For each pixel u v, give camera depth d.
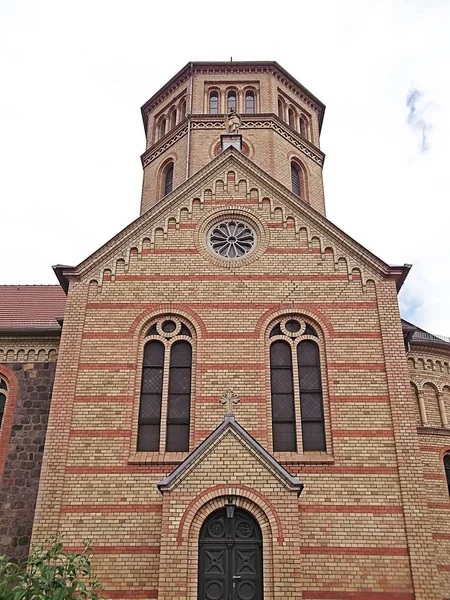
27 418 20.27
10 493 19.05
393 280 18.80
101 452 16.45
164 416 17.06
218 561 14.22
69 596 10.70
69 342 17.97
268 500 14.48
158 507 15.75
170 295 18.69
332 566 15.01
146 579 14.96
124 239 19.52
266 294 18.64
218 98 28.47
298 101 29.83
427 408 22.00
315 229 19.64
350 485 15.95
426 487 20.23
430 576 14.85
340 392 17.19
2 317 24.03
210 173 20.69
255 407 16.95
